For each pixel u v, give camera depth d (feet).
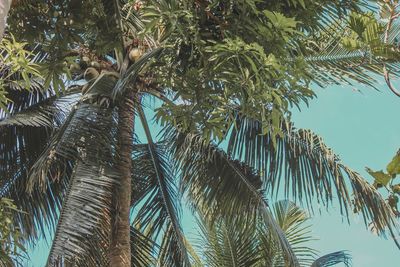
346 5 17.79
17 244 19.47
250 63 14.25
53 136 28.14
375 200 30.01
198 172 32.17
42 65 16.46
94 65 27.91
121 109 28.22
